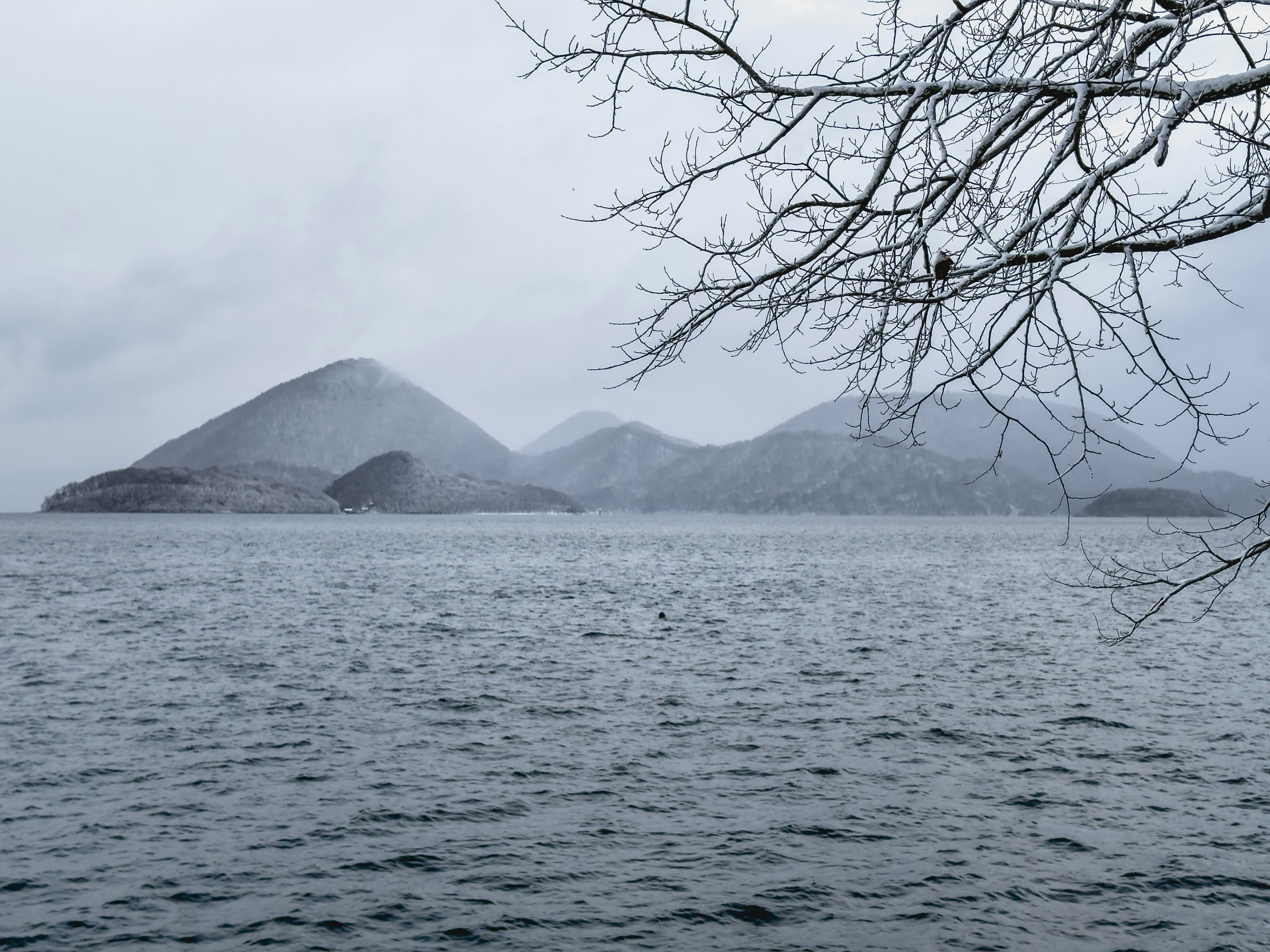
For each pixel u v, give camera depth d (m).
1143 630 43.28
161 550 131.50
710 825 16.39
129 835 15.76
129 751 21.02
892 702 26.64
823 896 13.53
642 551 135.75
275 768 19.72
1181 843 15.51
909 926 12.67
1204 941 12.23
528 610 52.56
